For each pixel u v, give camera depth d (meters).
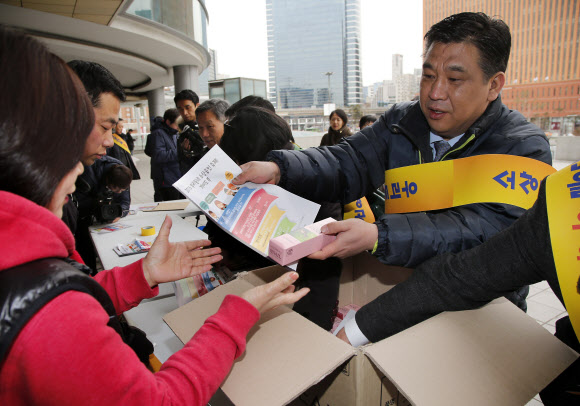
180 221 2.11
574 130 8.28
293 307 1.04
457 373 0.58
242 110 1.23
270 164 0.97
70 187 0.42
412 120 1.04
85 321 0.35
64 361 0.33
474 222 0.81
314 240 0.72
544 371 0.61
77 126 0.39
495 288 0.63
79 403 0.35
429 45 0.87
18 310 0.32
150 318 1.07
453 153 0.94
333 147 1.13
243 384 0.56
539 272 0.58
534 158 0.82
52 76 0.36
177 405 0.42
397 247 0.77
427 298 0.70
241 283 0.87
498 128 0.92
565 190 0.54
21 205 0.35
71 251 0.46
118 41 8.39
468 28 0.80
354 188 1.12
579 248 0.51
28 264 0.35
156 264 0.72
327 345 0.61
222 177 0.89
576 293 0.51
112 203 2.12
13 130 0.33
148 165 11.10
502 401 0.56
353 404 0.63
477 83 0.83
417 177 0.93
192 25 10.02
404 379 0.54
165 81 14.15
